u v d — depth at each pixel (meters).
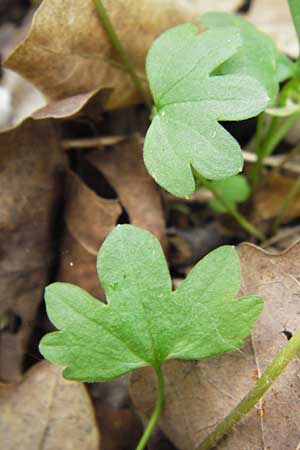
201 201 0.20
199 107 0.15
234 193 0.19
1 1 0.23
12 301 0.17
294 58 0.20
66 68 0.18
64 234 0.18
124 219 0.18
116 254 0.15
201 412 0.16
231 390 0.15
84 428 0.16
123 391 0.17
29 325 0.17
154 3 0.18
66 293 0.15
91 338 0.15
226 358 0.15
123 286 0.15
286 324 0.15
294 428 0.15
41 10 0.17
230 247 0.15
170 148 0.15
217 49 0.16
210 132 0.15
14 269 0.18
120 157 0.18
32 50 0.17
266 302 0.15
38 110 0.17
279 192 0.20
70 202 0.18
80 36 0.17
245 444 0.15
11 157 0.18
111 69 0.18
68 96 0.18
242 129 0.20
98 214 0.18
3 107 0.20
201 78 0.16
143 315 0.15
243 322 0.15
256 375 0.15
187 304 0.15
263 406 0.15
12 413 0.16
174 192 0.15
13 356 0.17
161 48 0.16
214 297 0.15
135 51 0.18
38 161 0.18
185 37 0.16
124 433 0.17
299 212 0.20
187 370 0.16
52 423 0.16
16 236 0.18
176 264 0.19
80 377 0.15
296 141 0.20
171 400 0.16
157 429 0.16
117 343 0.15
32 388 0.16
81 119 0.19
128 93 0.19
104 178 0.19
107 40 0.18
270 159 0.20
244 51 0.17
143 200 0.18
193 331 0.15
